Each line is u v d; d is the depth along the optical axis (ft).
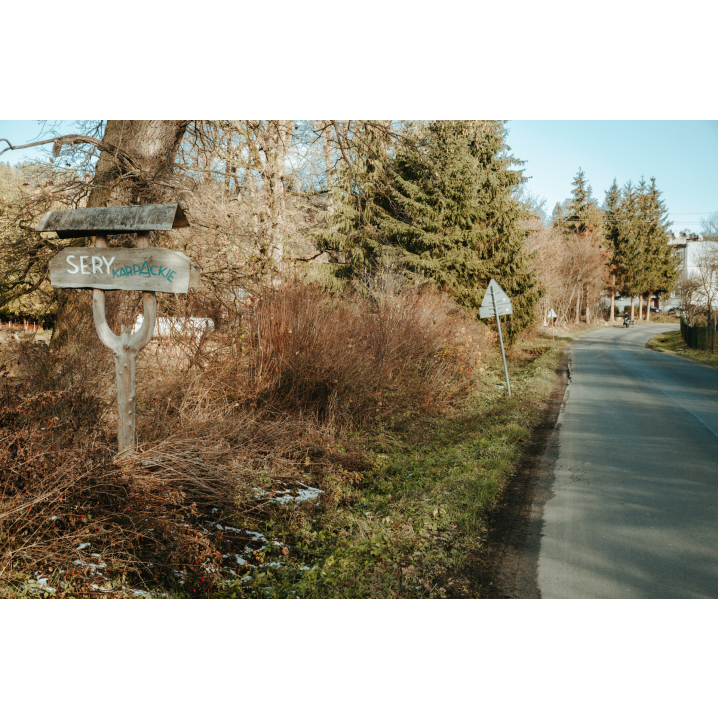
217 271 36.65
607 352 101.65
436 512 19.66
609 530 19.11
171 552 15.01
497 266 76.48
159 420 22.48
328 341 30.94
